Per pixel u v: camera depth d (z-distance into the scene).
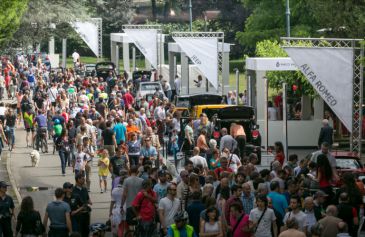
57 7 116.94
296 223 28.98
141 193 35.59
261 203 32.06
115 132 59.12
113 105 78.31
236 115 60.09
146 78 101.25
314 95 67.88
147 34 99.94
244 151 57.41
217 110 62.84
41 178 57.94
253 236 32.06
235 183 36.09
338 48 51.78
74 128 58.78
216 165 45.91
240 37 113.81
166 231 34.28
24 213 34.03
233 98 80.19
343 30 66.25
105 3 164.50
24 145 72.38
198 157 44.69
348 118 52.25
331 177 38.12
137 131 59.44
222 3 158.25
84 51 174.12
